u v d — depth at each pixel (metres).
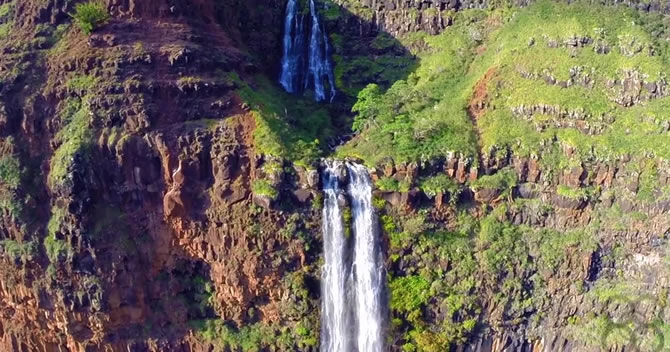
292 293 58.81
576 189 61.19
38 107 56.44
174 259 59.41
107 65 57.72
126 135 56.12
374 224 61.12
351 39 80.31
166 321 59.62
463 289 60.62
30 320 57.22
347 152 64.62
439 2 79.38
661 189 59.19
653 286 58.62
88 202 54.50
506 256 60.94
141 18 60.22
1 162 54.91
